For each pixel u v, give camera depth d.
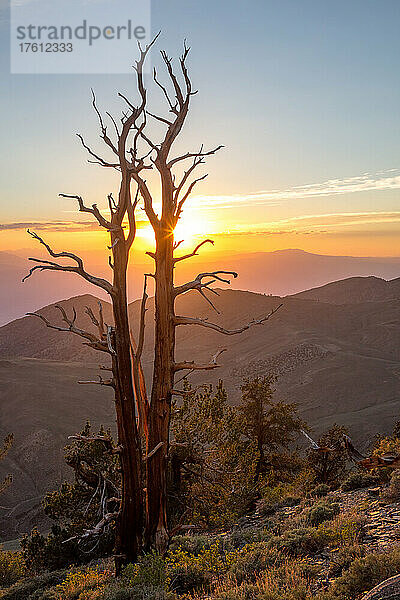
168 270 17.23
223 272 17.23
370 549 12.15
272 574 11.27
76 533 25.08
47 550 24.73
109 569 18.61
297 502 21.55
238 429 29.56
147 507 17.00
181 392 17.17
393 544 12.28
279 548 13.37
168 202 17.08
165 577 12.81
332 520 15.25
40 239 16.02
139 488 16.89
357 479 20.19
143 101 16.70
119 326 16.73
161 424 17.19
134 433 16.84
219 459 26.50
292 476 41.41
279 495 23.80
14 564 25.58
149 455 16.83
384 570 10.12
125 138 16.75
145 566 13.71
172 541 17.62
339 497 18.89
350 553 11.78
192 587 12.58
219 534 20.72
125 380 16.75
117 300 16.77
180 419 27.97
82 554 24.19
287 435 44.50
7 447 31.91
